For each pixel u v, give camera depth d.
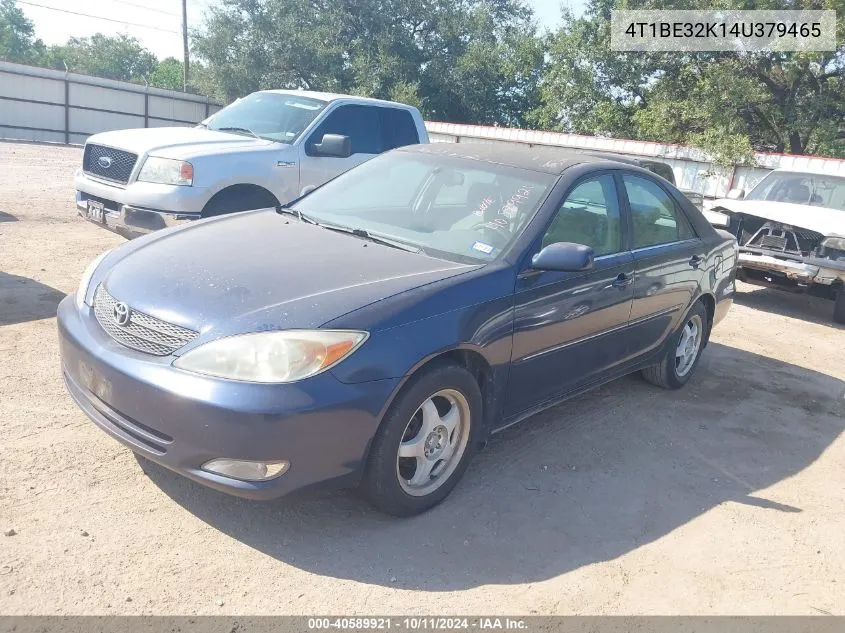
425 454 3.40
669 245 5.02
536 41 33.59
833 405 5.68
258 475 2.92
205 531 3.16
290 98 8.44
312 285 3.29
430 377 3.24
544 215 3.96
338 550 3.13
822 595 3.21
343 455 3.02
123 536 3.05
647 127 23.78
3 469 3.41
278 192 7.45
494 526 3.45
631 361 4.86
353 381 2.97
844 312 8.34
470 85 34.94
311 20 35.34
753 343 7.27
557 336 4.00
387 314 3.14
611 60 25.44
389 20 34.84
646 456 4.38
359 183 4.66
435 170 4.47
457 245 3.89
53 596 2.66
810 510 3.96
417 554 3.16
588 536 3.46
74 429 3.87
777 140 23.38
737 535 3.62
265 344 2.91
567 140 22.94
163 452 2.98
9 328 5.20
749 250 8.59
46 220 9.41
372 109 8.55
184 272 3.40
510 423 3.95
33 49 66.31
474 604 2.89
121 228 6.88
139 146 6.84
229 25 34.88
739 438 4.82
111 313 3.31
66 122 29.22
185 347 2.99
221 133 7.82
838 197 9.20
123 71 67.75
